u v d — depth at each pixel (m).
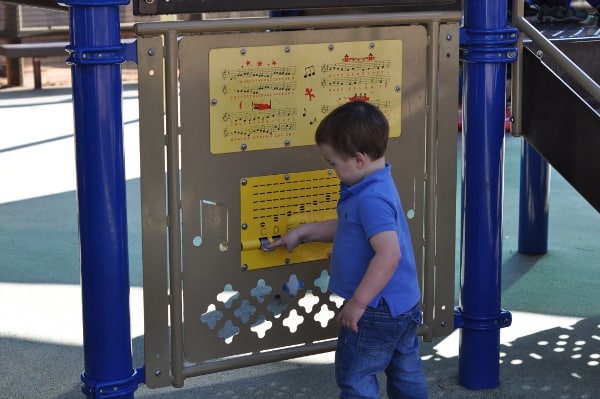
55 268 5.11
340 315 2.83
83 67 2.81
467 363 3.56
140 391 3.55
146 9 2.85
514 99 3.48
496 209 3.45
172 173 2.98
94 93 2.83
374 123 2.83
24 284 4.84
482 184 3.42
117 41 2.82
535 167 5.20
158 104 2.93
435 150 3.35
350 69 3.16
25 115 10.17
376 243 2.76
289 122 3.11
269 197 3.14
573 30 4.36
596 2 4.86
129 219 6.14
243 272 3.17
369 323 2.86
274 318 3.27
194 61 2.94
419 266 3.42
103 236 2.93
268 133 3.09
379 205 2.79
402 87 3.25
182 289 3.10
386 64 3.21
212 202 3.07
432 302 3.46
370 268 2.76
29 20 12.93
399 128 3.28
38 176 7.38
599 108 3.79
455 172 3.40
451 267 3.47
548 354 3.90
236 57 2.99
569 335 4.11
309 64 3.10
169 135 2.95
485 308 3.50
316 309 3.32
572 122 3.35
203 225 3.08
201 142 3.01
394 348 2.94
